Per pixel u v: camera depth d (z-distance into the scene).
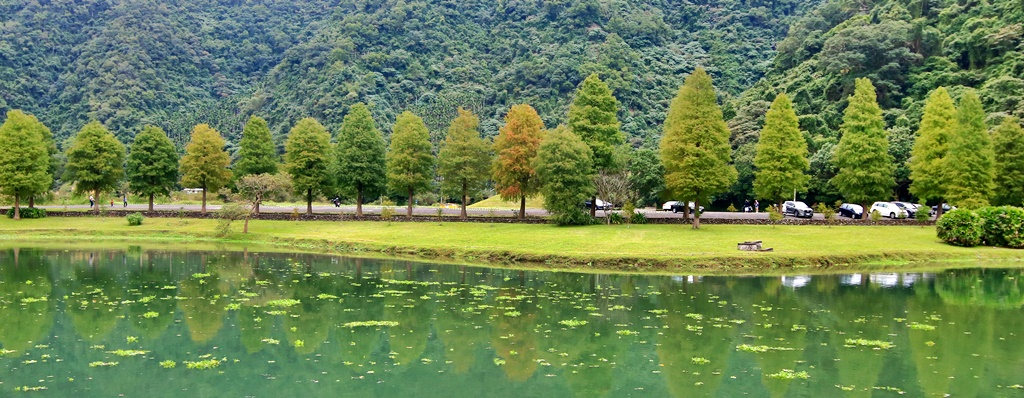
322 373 25.48
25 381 23.77
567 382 24.67
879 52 117.62
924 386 23.86
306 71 193.88
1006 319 34.34
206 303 37.22
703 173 61.84
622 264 51.34
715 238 58.34
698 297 39.62
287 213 76.50
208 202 111.12
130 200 109.50
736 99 145.12
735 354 28.00
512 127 68.06
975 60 113.19
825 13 159.38
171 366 25.91
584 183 65.88
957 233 57.94
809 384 24.19
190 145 78.38
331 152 78.75
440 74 195.75
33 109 185.62
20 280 43.88
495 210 86.62
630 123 151.25
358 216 75.25
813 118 103.19
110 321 32.81
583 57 182.75
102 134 81.31
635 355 27.94
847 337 30.62
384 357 27.61
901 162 84.06
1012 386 23.81
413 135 72.19
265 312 35.19
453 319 34.03
